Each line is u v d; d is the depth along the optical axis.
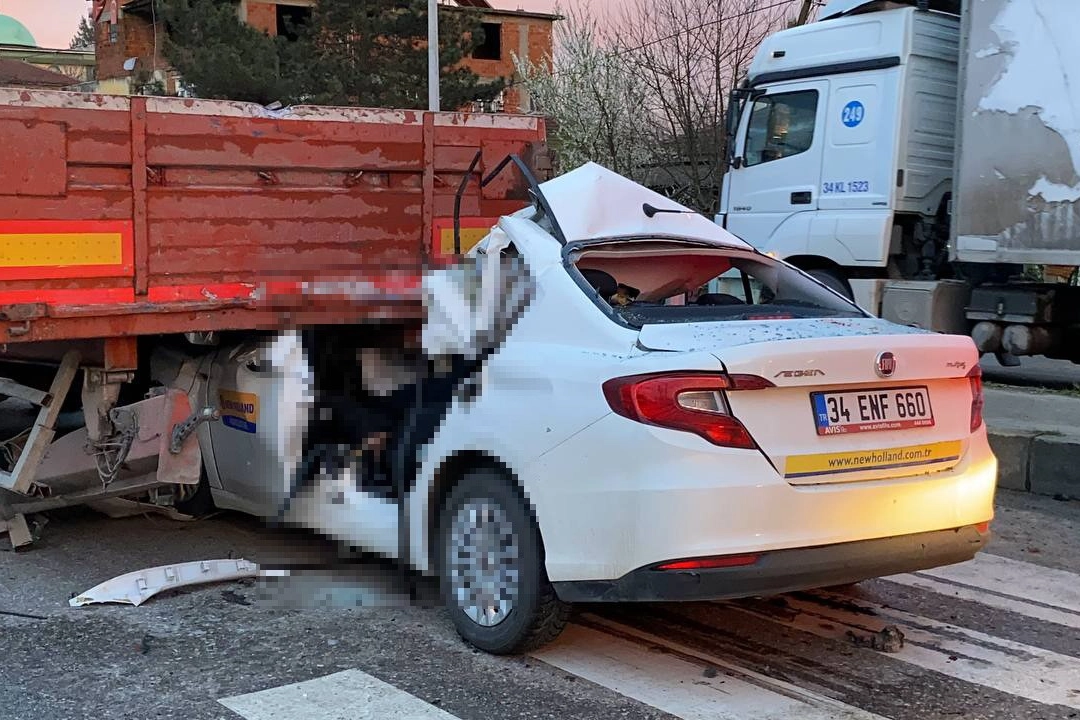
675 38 21.22
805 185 11.42
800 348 3.85
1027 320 10.56
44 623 4.81
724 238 5.20
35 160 4.82
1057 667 4.34
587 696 4.01
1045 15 9.51
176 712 3.87
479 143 6.43
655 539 3.72
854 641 4.59
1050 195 9.60
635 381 3.82
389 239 6.11
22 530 5.98
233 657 4.40
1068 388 10.52
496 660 4.35
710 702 3.96
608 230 4.78
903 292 10.85
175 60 25.94
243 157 5.50
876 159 10.83
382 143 6.02
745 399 3.78
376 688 4.08
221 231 5.46
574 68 23.78
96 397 5.66
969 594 5.23
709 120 21.02
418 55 27.14
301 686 4.10
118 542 6.14
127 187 5.13
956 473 4.19
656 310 4.41
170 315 5.33
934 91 10.87
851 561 3.88
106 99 5.02
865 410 4.00
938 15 10.84
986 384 10.51
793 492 3.78
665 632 4.68
